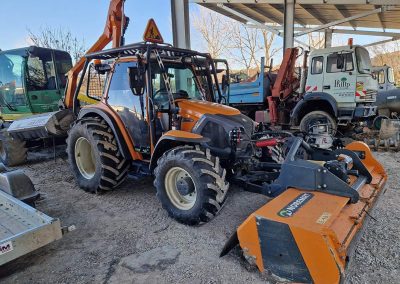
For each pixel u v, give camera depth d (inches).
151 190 161.2
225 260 95.2
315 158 124.0
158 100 134.0
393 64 895.1
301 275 74.8
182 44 260.4
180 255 99.0
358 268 89.1
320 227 72.5
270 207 85.0
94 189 152.9
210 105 132.3
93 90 164.2
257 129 157.2
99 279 89.0
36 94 237.9
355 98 266.7
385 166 195.9
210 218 110.7
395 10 391.5
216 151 120.1
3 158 221.8
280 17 496.4
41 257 101.6
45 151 260.4
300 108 298.7
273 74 369.1
